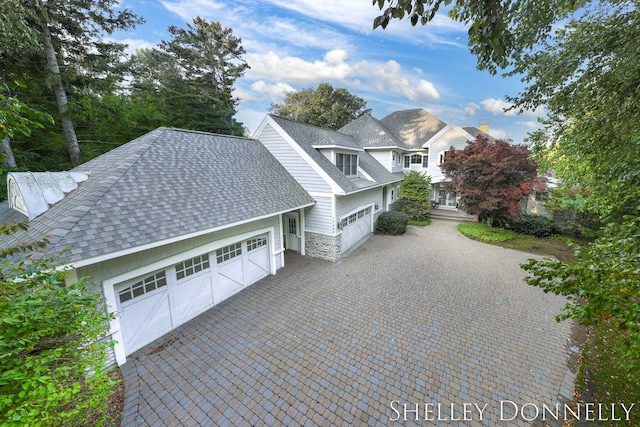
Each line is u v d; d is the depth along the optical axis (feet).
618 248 10.01
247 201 27.17
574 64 16.62
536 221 47.55
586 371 16.67
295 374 16.72
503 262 35.70
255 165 33.94
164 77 74.54
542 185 43.73
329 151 40.52
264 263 30.99
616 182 14.74
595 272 8.93
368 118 73.87
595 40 15.25
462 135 65.82
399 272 32.35
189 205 22.17
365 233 49.03
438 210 71.56
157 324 20.38
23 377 6.64
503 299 25.71
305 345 19.36
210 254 24.20
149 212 19.36
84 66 43.06
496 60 11.74
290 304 25.05
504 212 47.37
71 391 7.46
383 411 14.20
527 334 20.39
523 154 43.80
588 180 26.55
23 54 31.50
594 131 16.03
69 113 37.50
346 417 13.88
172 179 23.50
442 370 16.92
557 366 17.16
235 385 15.94
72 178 22.22
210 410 14.33
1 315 7.12
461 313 23.31
